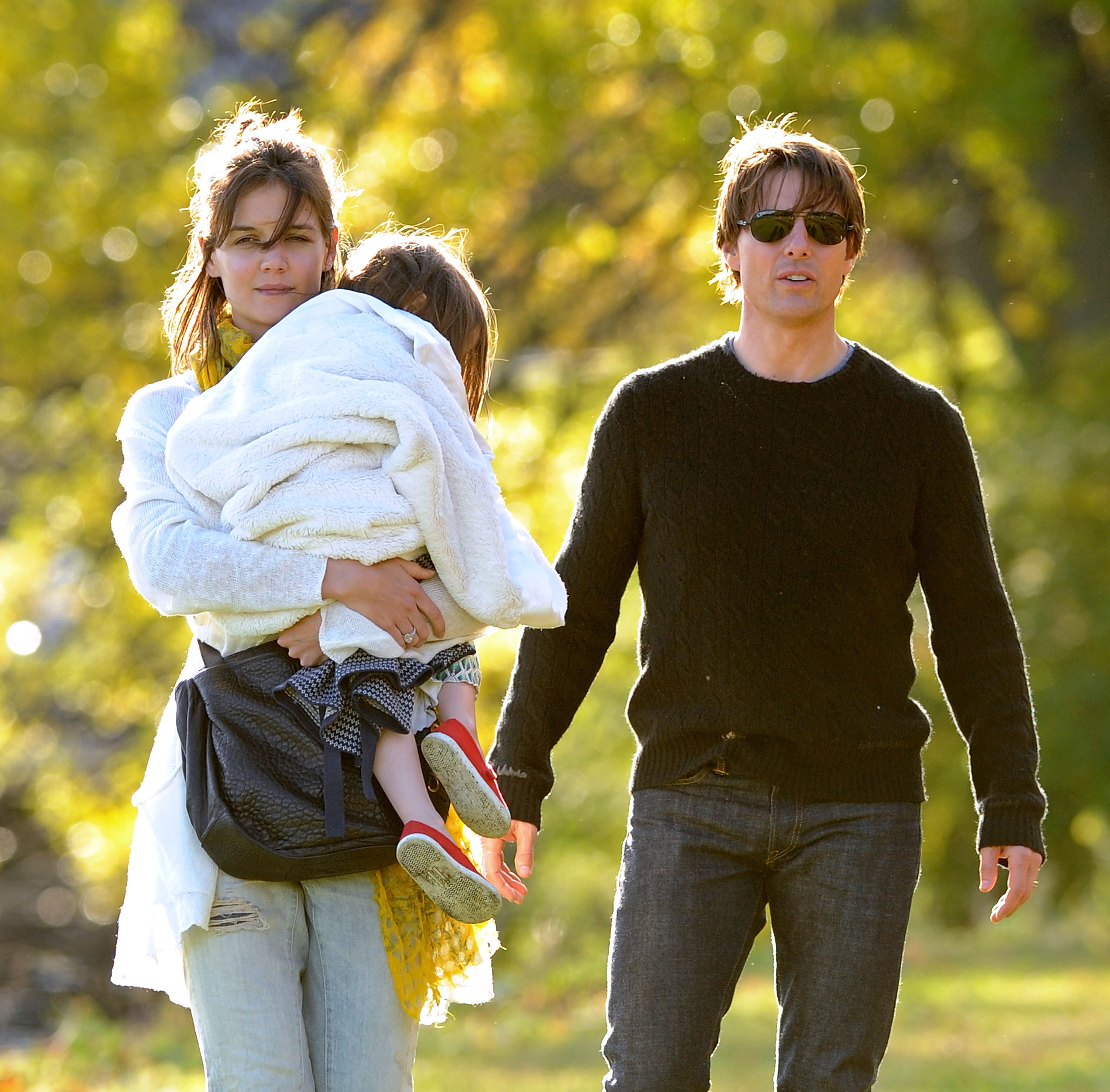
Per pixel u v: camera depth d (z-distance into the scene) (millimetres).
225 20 65812
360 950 13219
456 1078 31250
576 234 59219
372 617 12906
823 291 14875
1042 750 61500
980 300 74375
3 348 56531
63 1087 31406
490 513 13398
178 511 13094
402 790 13000
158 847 13070
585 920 58594
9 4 57875
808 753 14586
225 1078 12828
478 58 60031
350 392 12859
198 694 13258
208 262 13992
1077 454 63438
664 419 15078
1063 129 64312
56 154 56938
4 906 70375
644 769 15047
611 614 15641
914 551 15164
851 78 58531
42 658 59062
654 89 60000
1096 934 72375
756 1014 43000
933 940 69500
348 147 57656
